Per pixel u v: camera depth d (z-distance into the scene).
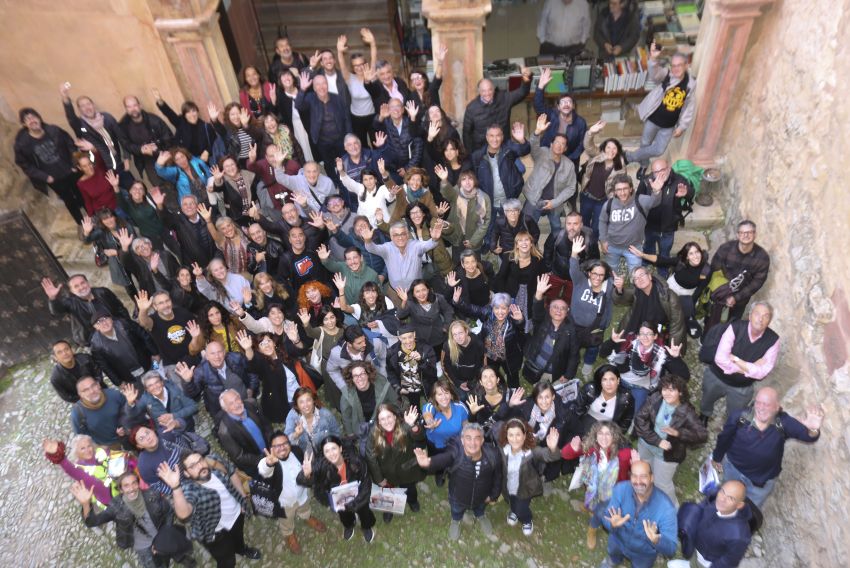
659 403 5.76
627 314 6.47
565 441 6.09
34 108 9.23
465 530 6.48
